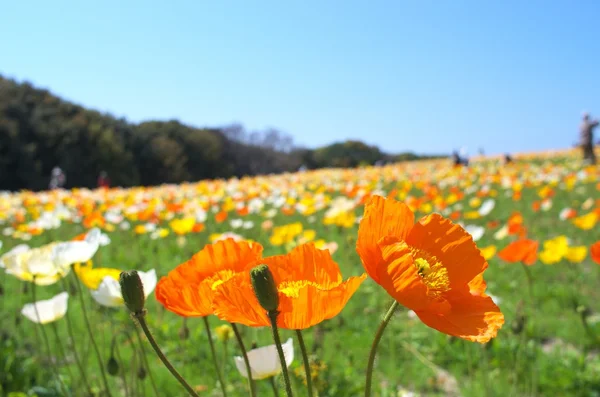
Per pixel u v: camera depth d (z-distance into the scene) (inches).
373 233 49.4
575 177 541.0
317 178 800.9
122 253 315.9
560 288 229.1
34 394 126.3
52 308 107.6
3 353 144.7
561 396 142.7
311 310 44.2
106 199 496.4
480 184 593.0
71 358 162.2
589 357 166.1
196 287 54.4
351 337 178.7
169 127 2108.8
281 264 52.6
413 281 44.0
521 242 140.8
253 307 45.3
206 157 2164.1
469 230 165.2
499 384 146.3
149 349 164.9
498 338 165.0
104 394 113.3
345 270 253.6
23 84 1756.9
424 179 650.8
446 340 173.6
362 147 2625.5
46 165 1582.2
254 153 2431.1
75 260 96.3
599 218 214.5
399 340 177.2
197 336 172.2
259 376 69.9
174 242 352.5
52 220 249.3
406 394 131.5
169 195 585.0
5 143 1455.5
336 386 129.8
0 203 480.4
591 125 944.3
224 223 408.8
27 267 98.2
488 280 253.4
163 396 142.4
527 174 652.7
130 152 1798.7
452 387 155.0
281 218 439.5
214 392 139.8
